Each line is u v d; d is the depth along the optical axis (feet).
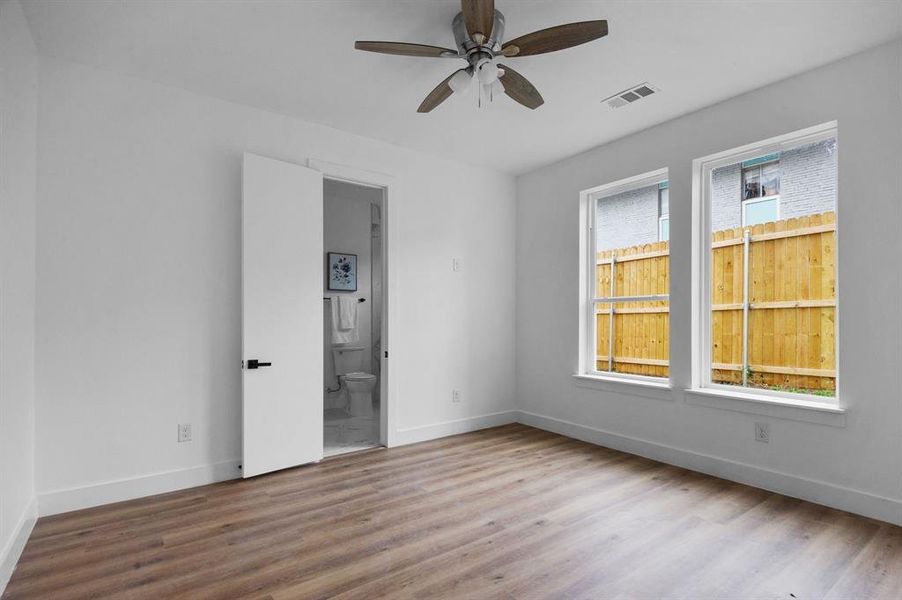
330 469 10.69
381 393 12.78
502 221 15.34
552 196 14.42
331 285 18.24
